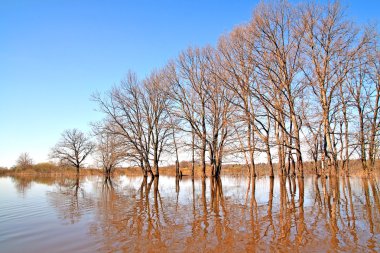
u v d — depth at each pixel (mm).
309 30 24797
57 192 26344
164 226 11438
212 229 10742
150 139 43031
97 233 10586
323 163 25766
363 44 24328
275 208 14617
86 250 8680
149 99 42469
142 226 11523
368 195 18062
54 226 11938
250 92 23281
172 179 45125
